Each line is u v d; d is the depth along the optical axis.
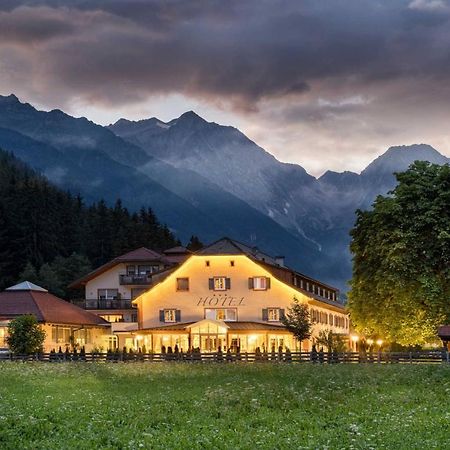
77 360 79.00
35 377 56.47
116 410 36.22
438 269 72.56
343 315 127.94
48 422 32.00
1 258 142.38
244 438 27.84
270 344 95.44
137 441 27.44
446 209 72.19
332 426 31.05
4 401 39.97
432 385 47.03
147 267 123.56
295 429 30.16
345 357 73.25
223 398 41.00
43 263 146.88
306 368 64.00
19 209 147.50
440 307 70.88
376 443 26.00
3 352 86.00
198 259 99.56
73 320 100.69
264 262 102.12
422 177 75.06
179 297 99.44
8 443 27.14
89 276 123.31
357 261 77.38
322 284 125.94
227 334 91.69
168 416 34.34
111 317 120.69
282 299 97.44
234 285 98.69
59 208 168.12
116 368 65.56
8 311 96.06
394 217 72.88
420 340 71.38
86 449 26.22
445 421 30.33
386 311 72.69
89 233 171.50
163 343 95.38
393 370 59.31
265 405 38.19
